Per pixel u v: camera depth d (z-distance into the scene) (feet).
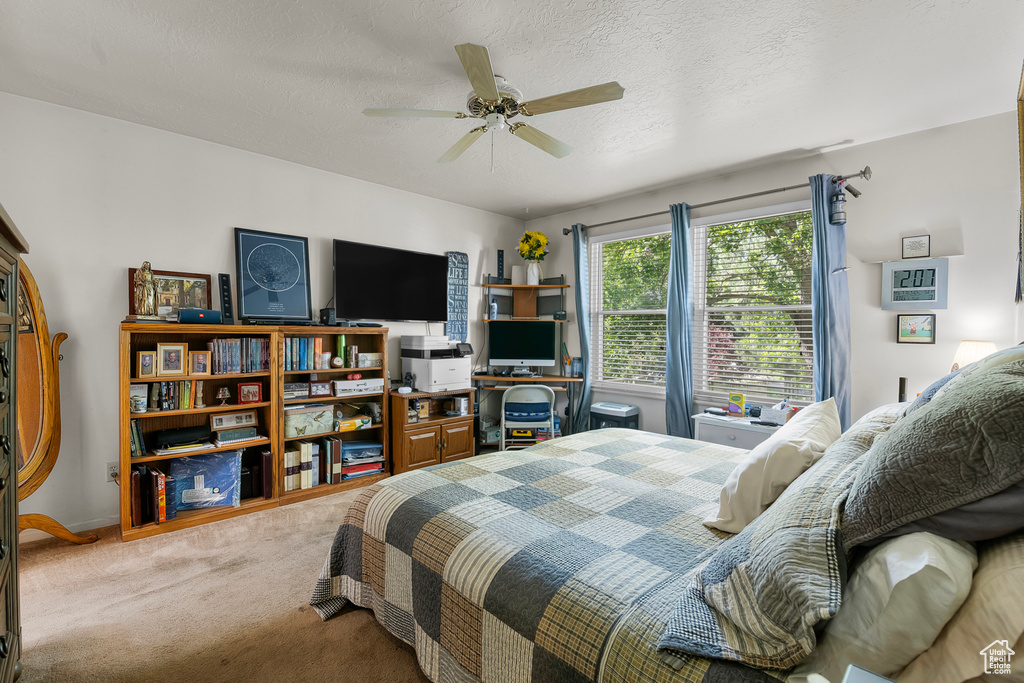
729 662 2.95
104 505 9.20
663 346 13.82
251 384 10.41
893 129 9.48
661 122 9.17
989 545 2.60
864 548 3.01
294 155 11.09
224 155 10.54
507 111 7.00
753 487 4.65
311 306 11.87
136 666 5.35
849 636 2.70
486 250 16.03
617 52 6.95
